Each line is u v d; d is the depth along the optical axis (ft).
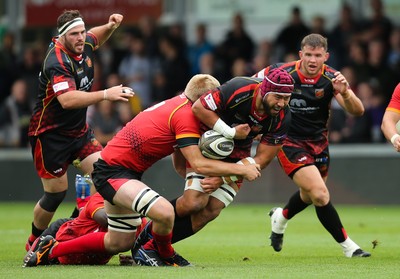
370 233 131.95
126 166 86.12
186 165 89.97
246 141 87.40
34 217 103.50
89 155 104.12
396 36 198.18
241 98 83.71
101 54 219.41
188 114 84.79
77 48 97.40
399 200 185.57
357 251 101.30
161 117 85.51
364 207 186.91
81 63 99.45
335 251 109.29
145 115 86.53
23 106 208.33
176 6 230.68
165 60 207.72
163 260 88.84
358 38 197.67
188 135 84.38
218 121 83.66
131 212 86.07
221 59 205.36
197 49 211.82
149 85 210.18
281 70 82.38
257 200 192.13
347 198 188.44
